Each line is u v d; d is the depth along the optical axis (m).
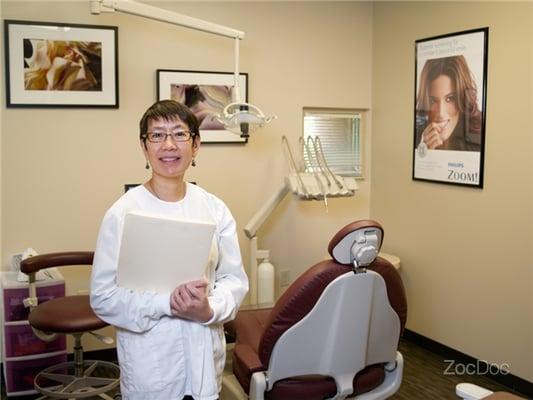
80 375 2.56
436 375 2.92
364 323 1.79
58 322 2.24
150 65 3.03
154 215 1.26
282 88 3.38
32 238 2.86
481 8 2.81
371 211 3.75
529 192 2.61
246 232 3.00
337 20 3.51
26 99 2.78
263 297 2.99
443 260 3.14
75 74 2.86
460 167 2.97
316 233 3.60
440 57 3.07
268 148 3.38
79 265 2.68
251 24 3.26
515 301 2.71
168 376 1.37
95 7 2.21
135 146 3.03
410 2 3.28
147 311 1.31
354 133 3.72
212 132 3.20
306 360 1.80
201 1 3.12
